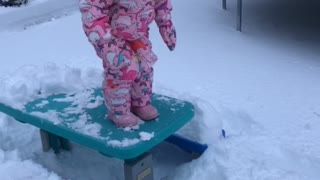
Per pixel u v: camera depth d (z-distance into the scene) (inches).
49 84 89.3
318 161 80.4
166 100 81.8
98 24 63.4
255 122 94.3
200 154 82.6
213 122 84.3
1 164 83.1
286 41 145.9
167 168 83.3
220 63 128.8
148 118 73.4
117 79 69.1
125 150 65.4
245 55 134.3
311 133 89.7
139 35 68.9
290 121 94.8
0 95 85.8
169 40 73.8
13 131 96.8
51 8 190.2
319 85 111.8
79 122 74.4
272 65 125.9
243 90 110.6
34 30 173.5
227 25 163.5
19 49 151.7
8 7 190.9
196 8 184.5
